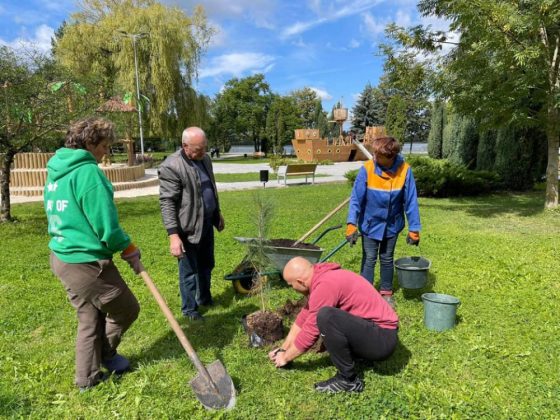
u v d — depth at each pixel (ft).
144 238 25.18
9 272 18.61
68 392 9.70
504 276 17.06
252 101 189.06
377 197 13.48
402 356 11.01
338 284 9.41
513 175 45.16
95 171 8.67
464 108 30.30
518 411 8.72
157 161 109.91
